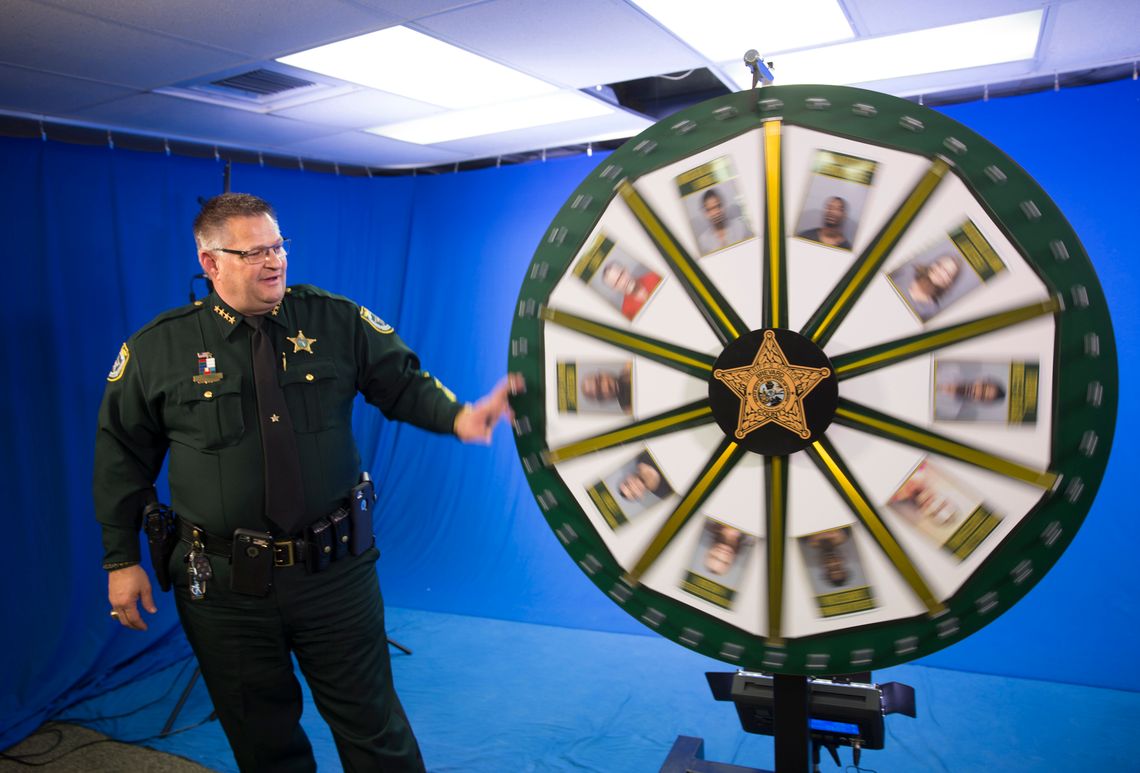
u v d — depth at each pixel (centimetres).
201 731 273
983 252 88
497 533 419
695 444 99
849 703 131
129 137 346
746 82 315
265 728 169
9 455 296
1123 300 294
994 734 255
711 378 98
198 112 320
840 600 95
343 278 450
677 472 100
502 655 334
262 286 155
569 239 104
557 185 414
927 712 269
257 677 165
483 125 362
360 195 460
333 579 165
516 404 108
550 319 105
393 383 175
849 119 93
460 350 444
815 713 133
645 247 100
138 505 172
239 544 157
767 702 131
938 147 90
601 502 104
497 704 291
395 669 323
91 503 321
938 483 91
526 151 421
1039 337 87
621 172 102
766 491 97
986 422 89
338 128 358
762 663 98
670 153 99
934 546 91
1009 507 89
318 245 435
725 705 286
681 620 101
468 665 325
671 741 261
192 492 161
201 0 209
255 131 358
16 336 302
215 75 276
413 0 214
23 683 288
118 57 251
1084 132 299
